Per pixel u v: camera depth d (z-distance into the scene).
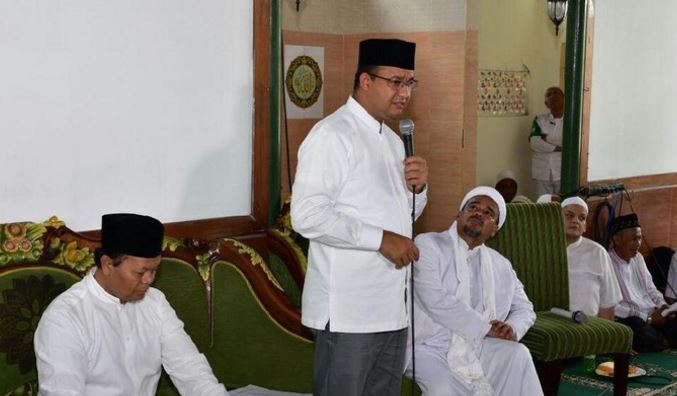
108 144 3.22
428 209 6.50
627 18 6.42
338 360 2.88
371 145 2.89
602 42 6.19
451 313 3.76
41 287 2.83
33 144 3.00
